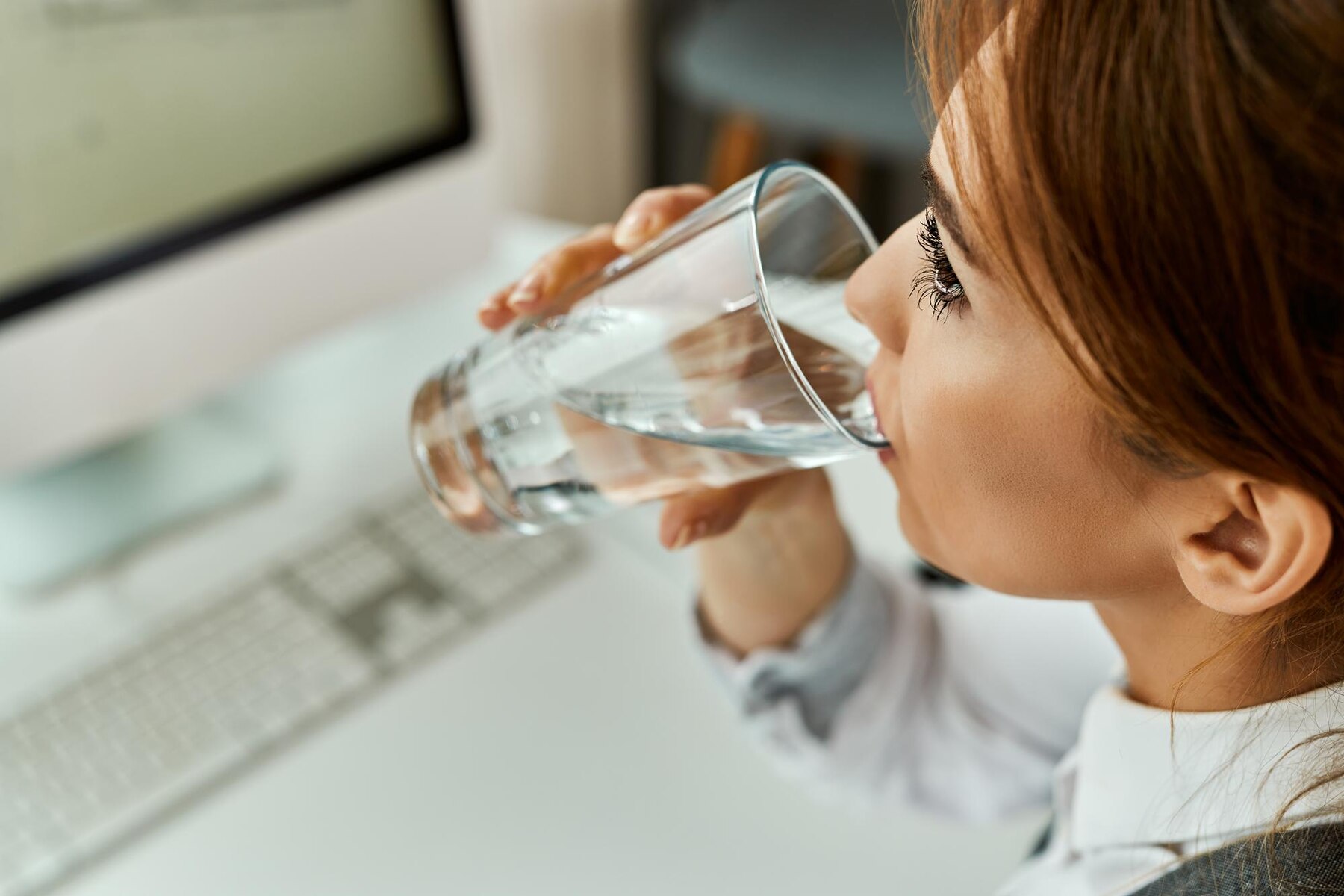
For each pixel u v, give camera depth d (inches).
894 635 26.8
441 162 35.5
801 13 58.9
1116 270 11.4
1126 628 17.2
